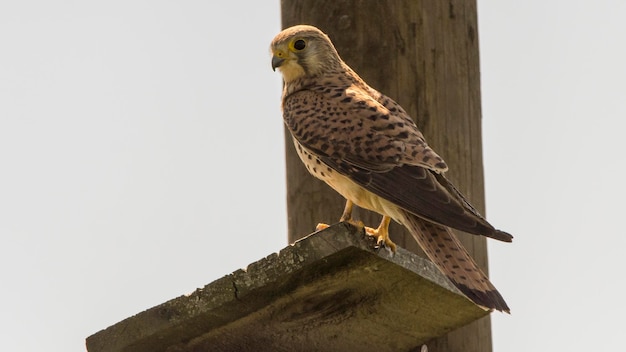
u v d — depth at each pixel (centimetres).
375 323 1428
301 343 1448
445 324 1441
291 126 1481
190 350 1432
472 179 1510
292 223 1538
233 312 1380
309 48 1509
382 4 1515
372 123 1443
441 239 1363
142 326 1394
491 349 1505
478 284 1336
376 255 1335
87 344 1409
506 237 1307
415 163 1406
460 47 1523
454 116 1509
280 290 1361
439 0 1520
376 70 1509
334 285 1365
